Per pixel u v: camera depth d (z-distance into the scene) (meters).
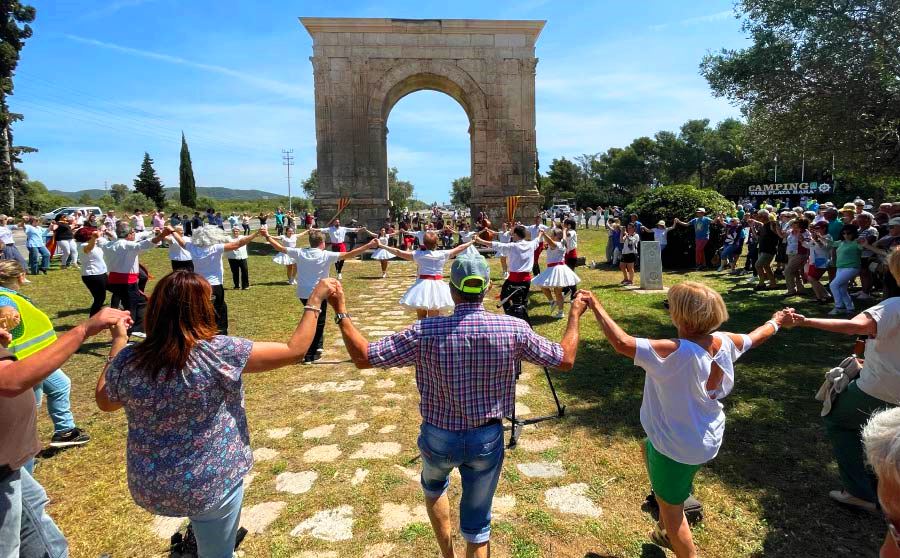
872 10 12.27
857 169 15.37
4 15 36.03
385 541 3.45
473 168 26.06
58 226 17.86
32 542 2.68
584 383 6.28
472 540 2.71
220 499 2.29
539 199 25.38
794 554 3.21
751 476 4.09
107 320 2.37
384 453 4.68
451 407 2.61
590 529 3.52
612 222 18.00
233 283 15.10
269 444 4.89
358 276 17.23
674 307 2.80
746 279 13.80
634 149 83.94
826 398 3.63
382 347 2.63
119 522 3.70
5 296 3.23
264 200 89.56
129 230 8.43
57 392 4.73
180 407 2.19
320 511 3.80
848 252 9.05
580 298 2.97
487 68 24.80
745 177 59.91
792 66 13.59
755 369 6.55
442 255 7.96
